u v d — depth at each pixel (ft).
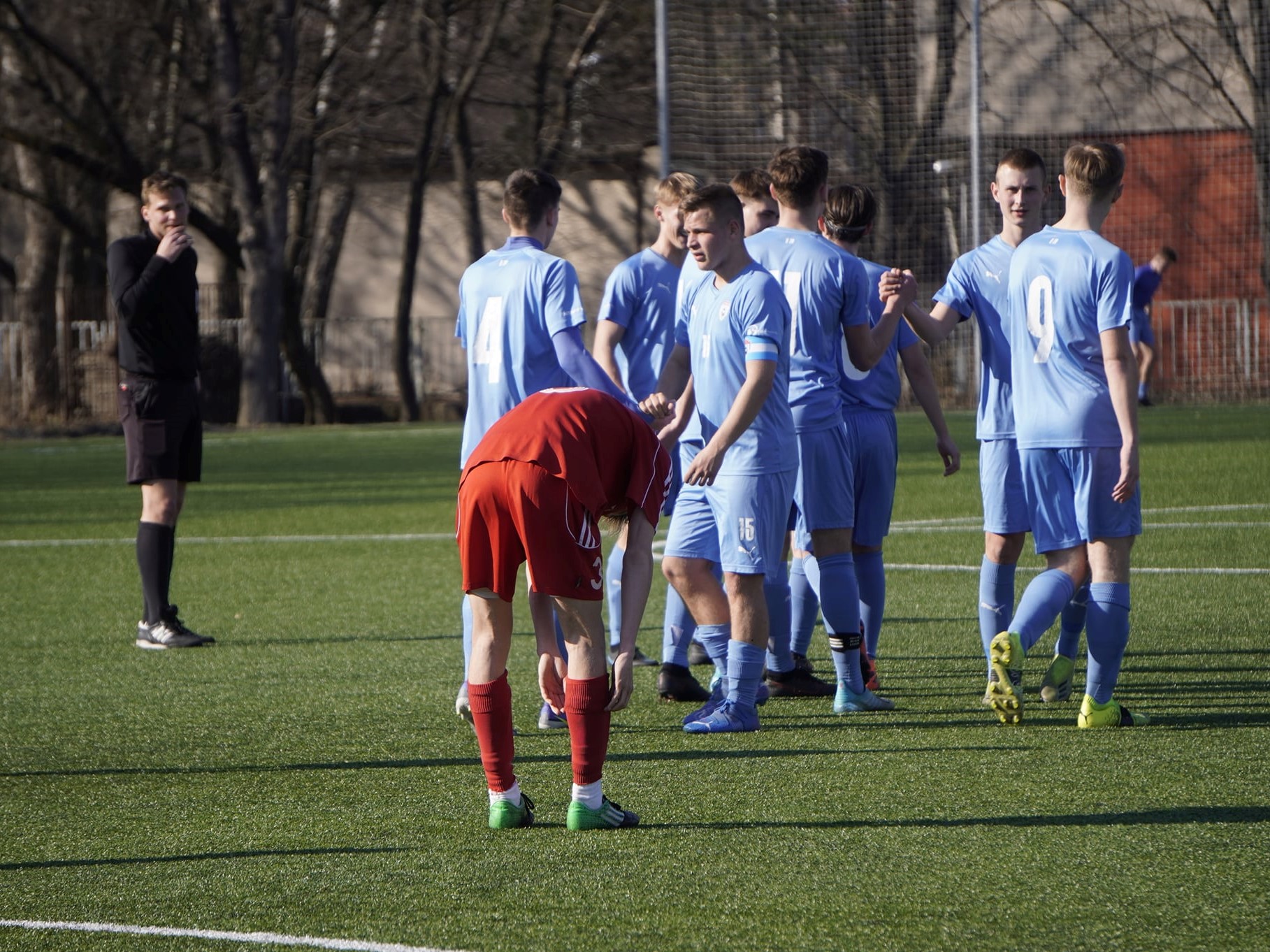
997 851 42.45
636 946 35.65
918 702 65.10
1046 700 63.41
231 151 322.34
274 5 321.93
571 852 43.55
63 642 85.92
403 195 419.95
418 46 350.84
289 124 326.03
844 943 35.47
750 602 60.13
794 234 65.46
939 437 70.74
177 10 335.26
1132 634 78.74
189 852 44.55
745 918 37.37
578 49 358.23
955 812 46.75
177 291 84.07
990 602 68.18
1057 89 284.20
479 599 46.39
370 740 59.82
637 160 378.32
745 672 60.29
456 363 386.32
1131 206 294.66
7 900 40.11
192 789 52.47
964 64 277.85
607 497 46.14
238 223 367.86
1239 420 237.25
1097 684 58.23
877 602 69.82
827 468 63.41
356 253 440.86
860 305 63.98
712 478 57.06
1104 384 58.54
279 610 96.32
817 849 43.21
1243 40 285.23
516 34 358.43
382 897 39.68
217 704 67.82
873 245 275.59
